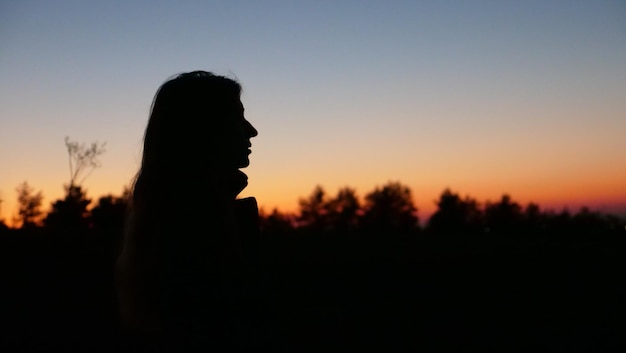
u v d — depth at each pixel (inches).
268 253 785.6
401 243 999.0
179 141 64.9
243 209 68.6
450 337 314.7
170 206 60.7
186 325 57.4
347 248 880.9
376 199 2839.6
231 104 69.0
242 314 58.5
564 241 978.7
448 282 566.3
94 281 514.6
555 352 284.0
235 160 68.6
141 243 61.4
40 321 333.4
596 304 434.6
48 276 538.9
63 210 1049.5
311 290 494.6
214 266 58.5
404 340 304.8
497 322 364.2
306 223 2812.5
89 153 1055.0
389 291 504.4
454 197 2773.1
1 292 447.8
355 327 331.9
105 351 250.4
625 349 292.2
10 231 816.3
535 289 514.3
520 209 2588.6
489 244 967.0
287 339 63.3
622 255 735.1
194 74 69.9
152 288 60.1
